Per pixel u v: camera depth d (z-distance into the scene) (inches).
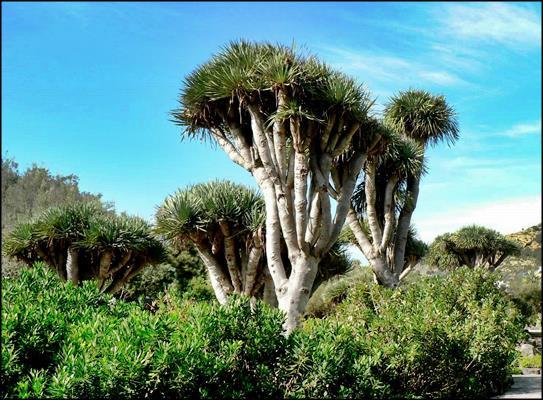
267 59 316.8
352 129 317.7
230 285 410.3
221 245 414.9
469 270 323.0
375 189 430.9
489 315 281.1
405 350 232.4
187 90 338.0
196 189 436.1
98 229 493.4
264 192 307.3
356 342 223.1
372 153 364.2
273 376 190.5
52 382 147.9
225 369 173.5
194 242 410.0
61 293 209.8
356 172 339.6
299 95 301.0
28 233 505.0
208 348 179.2
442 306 269.4
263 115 319.3
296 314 286.7
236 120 331.0
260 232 386.6
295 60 310.2
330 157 309.4
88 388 148.1
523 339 337.7
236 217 398.9
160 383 157.8
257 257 393.4
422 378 249.1
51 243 502.6
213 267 412.8
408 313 259.4
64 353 158.7
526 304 403.2
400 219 450.6
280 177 302.7
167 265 721.0
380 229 431.5
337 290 605.6
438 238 797.9
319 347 196.7
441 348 247.6
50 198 740.7
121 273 532.4
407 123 494.9
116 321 189.0
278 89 299.6
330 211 301.4
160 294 239.8
